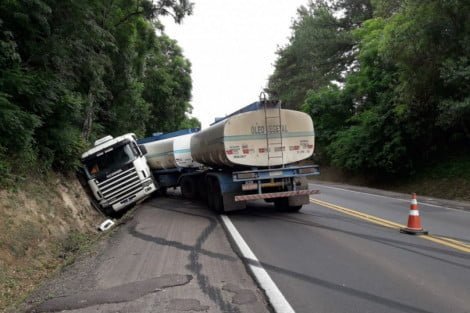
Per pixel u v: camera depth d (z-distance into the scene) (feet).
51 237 31.63
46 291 18.61
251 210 43.01
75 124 53.16
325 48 124.16
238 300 16.90
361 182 85.30
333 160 98.22
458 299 16.98
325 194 59.00
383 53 59.77
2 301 19.99
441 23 51.44
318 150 115.75
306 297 17.24
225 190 39.60
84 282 19.54
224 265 21.95
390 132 70.18
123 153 49.65
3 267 23.72
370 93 82.48
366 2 121.70
